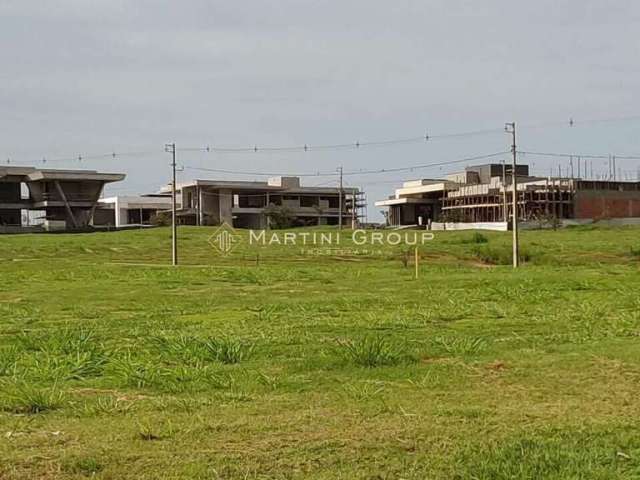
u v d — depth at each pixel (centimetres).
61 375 915
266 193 10244
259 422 664
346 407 719
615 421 663
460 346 1080
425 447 591
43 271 3438
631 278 2658
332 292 2341
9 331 1424
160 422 667
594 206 9006
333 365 953
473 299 1983
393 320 1509
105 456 571
